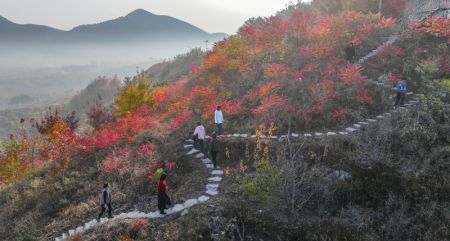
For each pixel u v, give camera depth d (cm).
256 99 1928
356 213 1020
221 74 2423
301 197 1097
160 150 1664
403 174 1113
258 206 1083
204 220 1029
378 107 1686
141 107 2359
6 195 1775
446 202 1011
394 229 936
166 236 1013
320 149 1332
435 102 1573
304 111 1645
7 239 1370
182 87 2702
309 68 2056
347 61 2206
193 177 1353
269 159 1341
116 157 1703
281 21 2589
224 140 1561
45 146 1909
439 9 2534
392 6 3173
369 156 1230
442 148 1265
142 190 1395
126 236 1065
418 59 2070
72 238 1131
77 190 1570
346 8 3356
